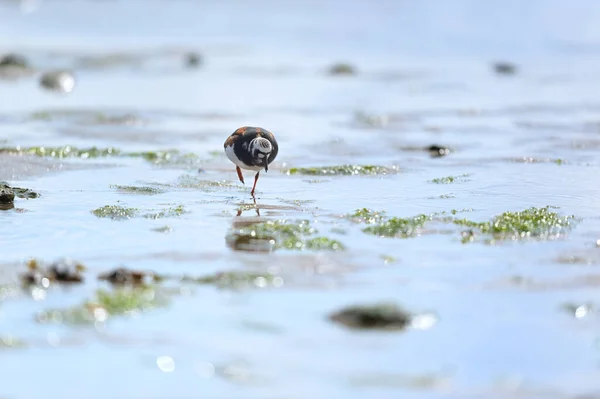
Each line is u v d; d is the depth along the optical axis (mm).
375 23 58625
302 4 64562
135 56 45375
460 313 10438
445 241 13430
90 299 10773
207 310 10484
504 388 8633
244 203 16234
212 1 66125
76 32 55031
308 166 20203
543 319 10273
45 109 29234
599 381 8773
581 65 44500
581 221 14680
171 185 17969
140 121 27078
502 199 16547
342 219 14898
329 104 31781
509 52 49406
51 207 15820
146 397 8492
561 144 23281
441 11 60781
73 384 8719
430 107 31078
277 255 12617
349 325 10055
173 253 12742
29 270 11766
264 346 9523
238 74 40469
